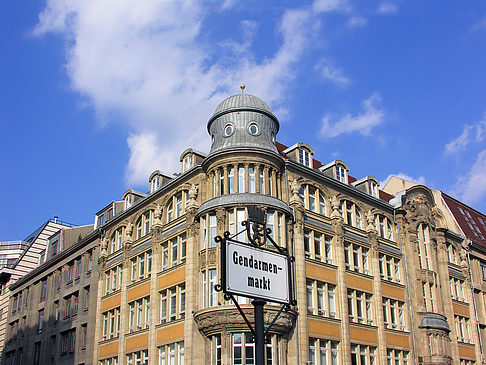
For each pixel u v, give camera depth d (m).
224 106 37.22
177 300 36.50
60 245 60.44
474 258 54.78
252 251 14.85
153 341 37.38
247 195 33.66
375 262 41.72
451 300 48.03
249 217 15.40
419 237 47.66
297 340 33.31
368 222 42.81
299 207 36.50
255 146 35.09
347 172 44.19
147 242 41.47
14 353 60.44
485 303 54.06
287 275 15.59
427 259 47.66
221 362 30.89
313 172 39.09
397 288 43.25
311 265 36.31
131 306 41.78
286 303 15.26
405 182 56.09
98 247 48.72
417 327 43.62
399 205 46.31
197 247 35.78
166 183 41.09
